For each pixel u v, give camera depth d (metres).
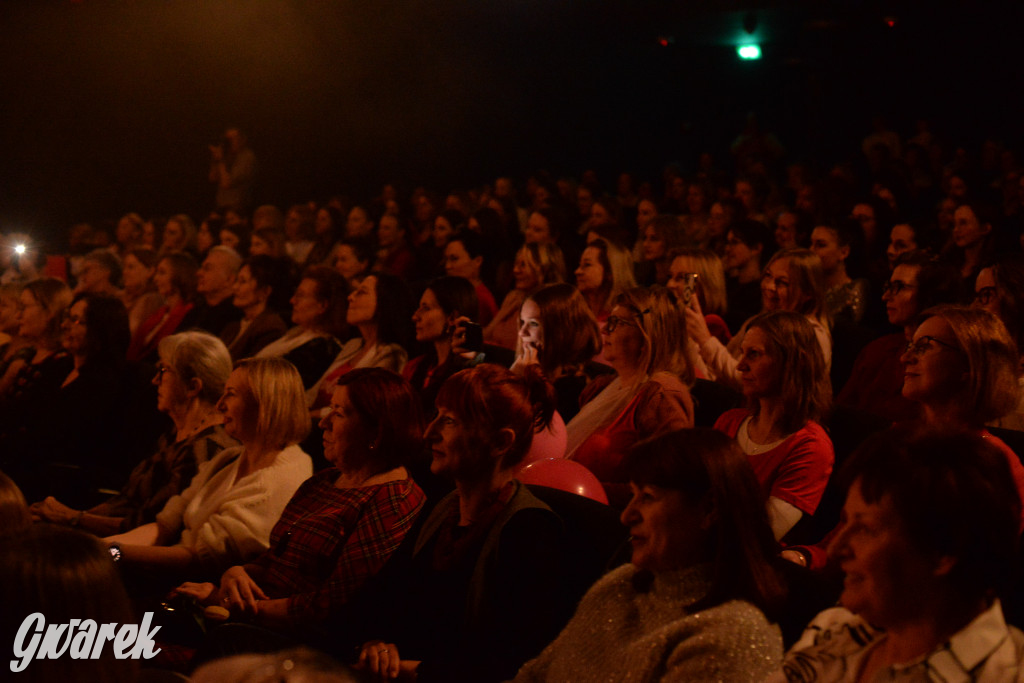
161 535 3.23
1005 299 3.08
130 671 1.35
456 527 2.36
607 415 3.25
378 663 2.27
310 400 4.84
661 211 10.30
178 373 3.50
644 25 13.62
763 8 12.06
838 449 3.01
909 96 13.48
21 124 13.83
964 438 1.33
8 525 2.10
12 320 5.38
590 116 15.57
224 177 12.65
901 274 3.63
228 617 2.62
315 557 2.65
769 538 1.74
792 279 4.19
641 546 1.77
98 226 10.21
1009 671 1.30
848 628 1.50
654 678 1.68
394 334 4.78
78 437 4.34
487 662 2.13
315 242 9.12
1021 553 2.17
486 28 15.09
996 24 12.60
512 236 8.20
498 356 4.51
